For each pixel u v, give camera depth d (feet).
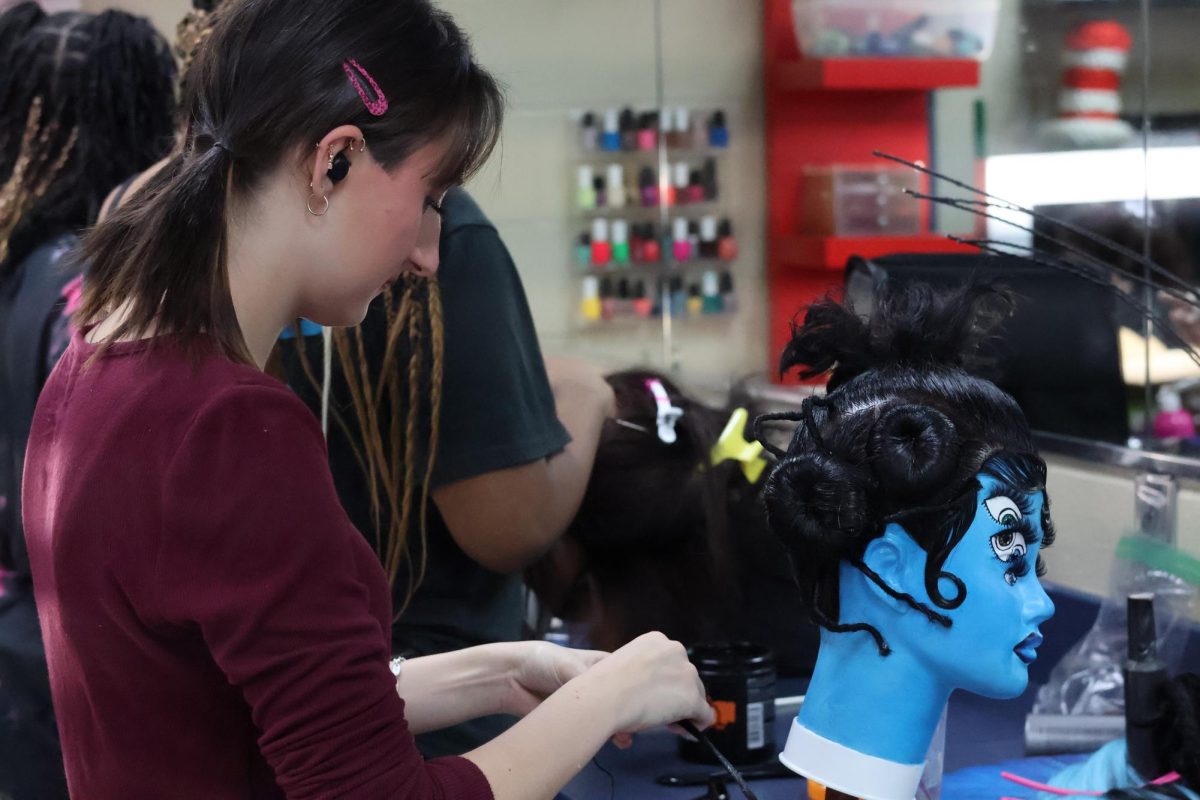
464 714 3.73
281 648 2.56
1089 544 5.16
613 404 4.88
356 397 4.17
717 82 10.80
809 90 10.39
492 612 4.66
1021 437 3.09
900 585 3.08
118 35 4.73
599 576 4.90
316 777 2.57
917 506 3.02
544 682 3.63
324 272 2.84
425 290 4.11
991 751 4.23
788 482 3.13
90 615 2.72
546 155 10.52
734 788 4.00
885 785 3.18
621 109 10.62
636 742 4.45
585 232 10.69
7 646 4.36
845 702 3.22
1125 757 3.73
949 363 3.22
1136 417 5.47
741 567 4.82
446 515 4.36
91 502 2.67
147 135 4.80
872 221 10.03
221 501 2.56
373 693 2.64
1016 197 8.16
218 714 2.76
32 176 4.61
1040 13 7.95
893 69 9.32
